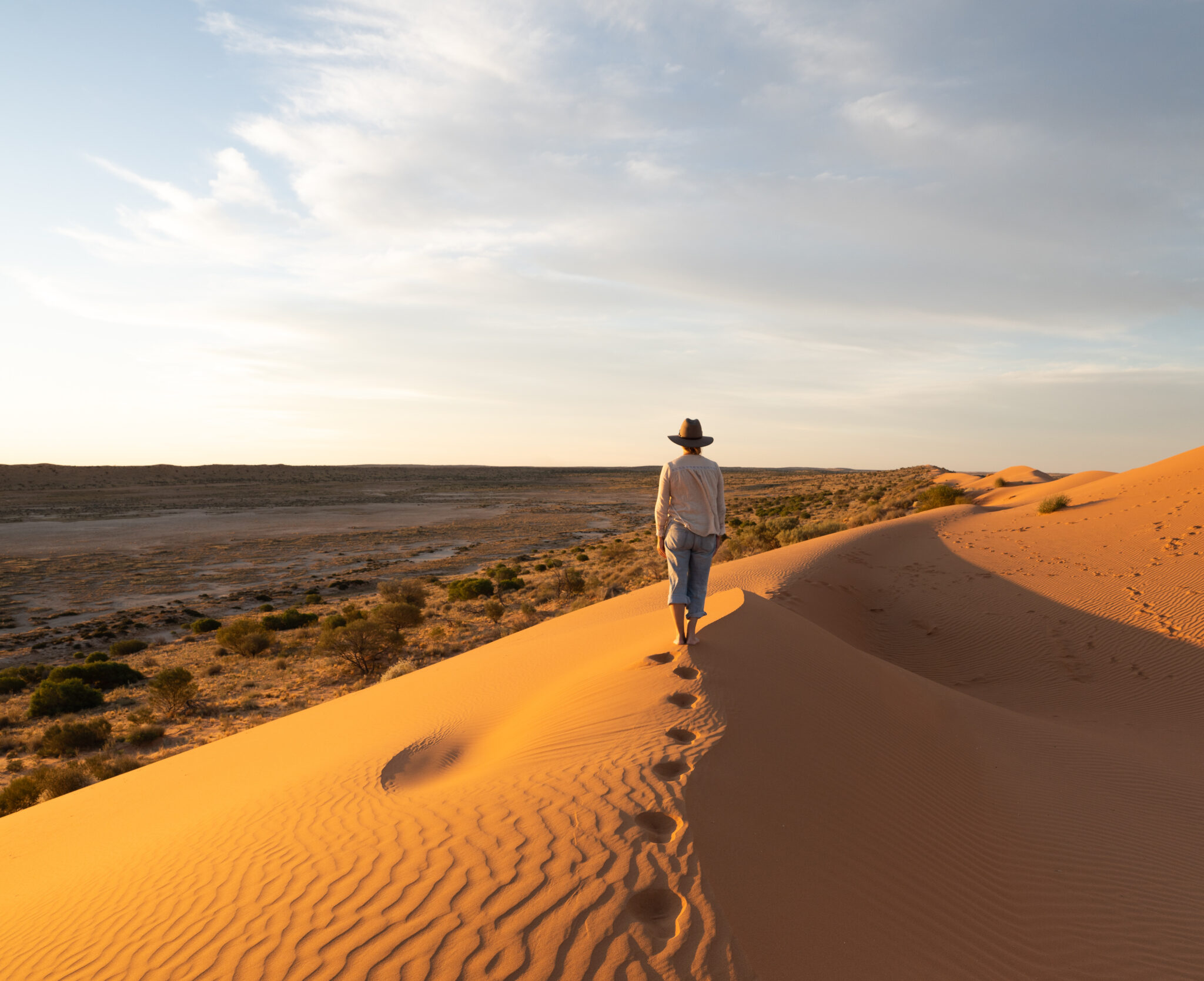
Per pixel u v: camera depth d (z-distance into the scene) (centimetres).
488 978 232
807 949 265
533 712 618
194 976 263
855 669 699
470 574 6334
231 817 475
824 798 404
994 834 471
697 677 527
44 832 695
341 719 905
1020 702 1138
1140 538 1952
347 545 9156
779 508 8231
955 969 303
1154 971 361
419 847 330
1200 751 899
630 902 267
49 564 7750
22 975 310
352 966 248
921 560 2033
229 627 3406
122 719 2358
